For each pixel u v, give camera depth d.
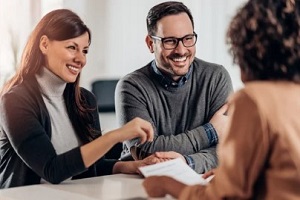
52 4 4.85
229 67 4.21
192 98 2.39
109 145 1.83
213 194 1.28
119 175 2.09
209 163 2.21
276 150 1.21
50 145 1.93
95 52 5.14
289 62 1.26
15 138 1.93
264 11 1.27
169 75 2.32
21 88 2.01
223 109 2.37
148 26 2.36
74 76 2.07
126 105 2.34
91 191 1.80
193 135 2.29
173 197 1.54
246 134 1.22
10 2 4.68
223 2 4.34
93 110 2.25
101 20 5.14
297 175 1.20
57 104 2.12
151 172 1.76
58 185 1.89
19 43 4.65
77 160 1.84
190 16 2.32
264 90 1.24
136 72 2.41
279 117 1.21
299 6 1.28
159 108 2.35
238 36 1.30
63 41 2.01
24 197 1.74
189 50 2.29
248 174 1.23
